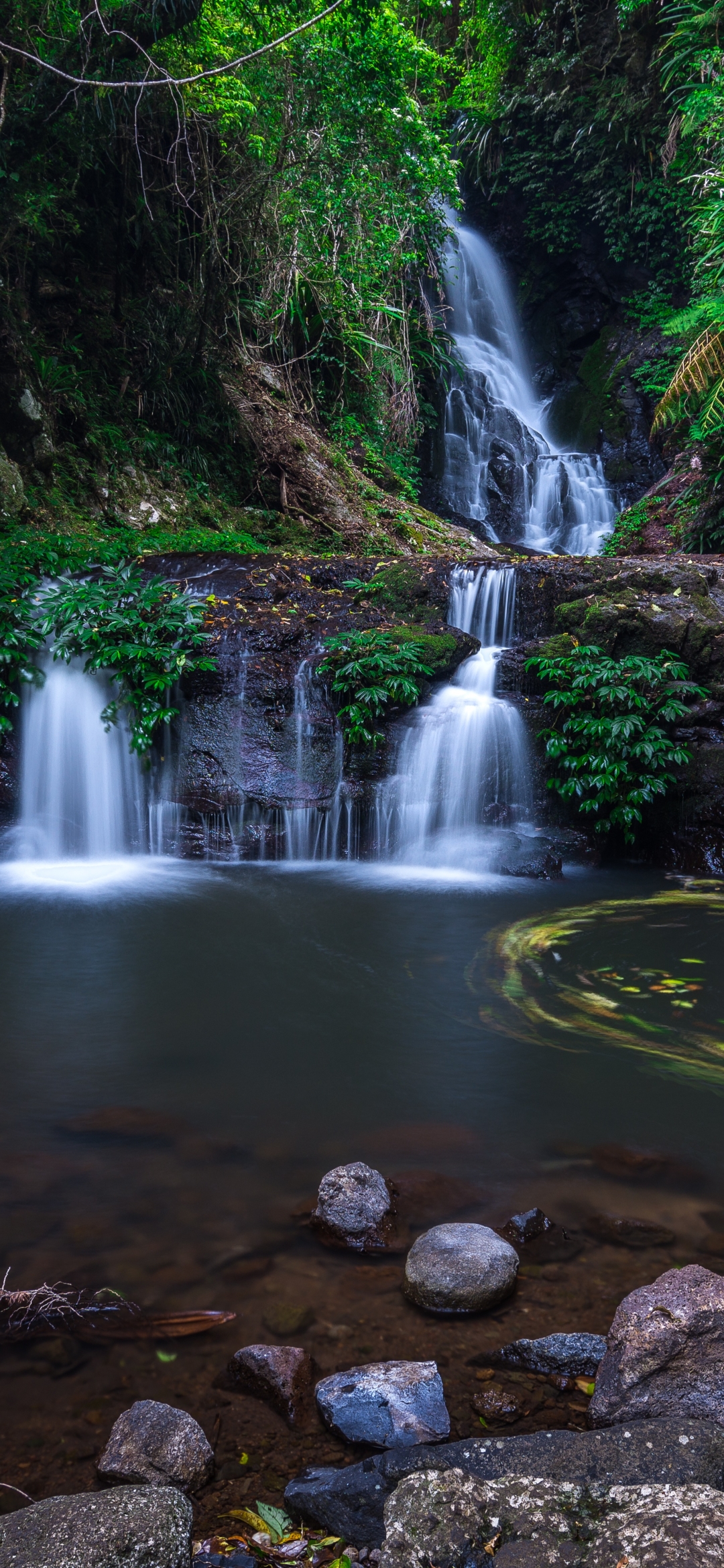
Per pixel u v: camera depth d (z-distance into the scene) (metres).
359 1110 3.42
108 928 5.73
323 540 13.58
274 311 14.54
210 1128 3.26
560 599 8.74
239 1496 1.74
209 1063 3.83
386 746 7.89
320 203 13.85
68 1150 3.08
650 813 7.99
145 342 13.26
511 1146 3.16
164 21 10.12
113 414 12.73
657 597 8.36
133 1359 2.11
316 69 12.44
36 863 7.69
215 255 13.17
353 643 8.12
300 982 4.82
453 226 21.80
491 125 21.12
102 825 8.02
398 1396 1.91
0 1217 2.67
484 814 8.07
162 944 5.43
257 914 6.08
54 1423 1.92
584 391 20.59
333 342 15.97
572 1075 3.76
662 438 18.03
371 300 15.87
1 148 10.45
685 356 10.71
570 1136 3.24
